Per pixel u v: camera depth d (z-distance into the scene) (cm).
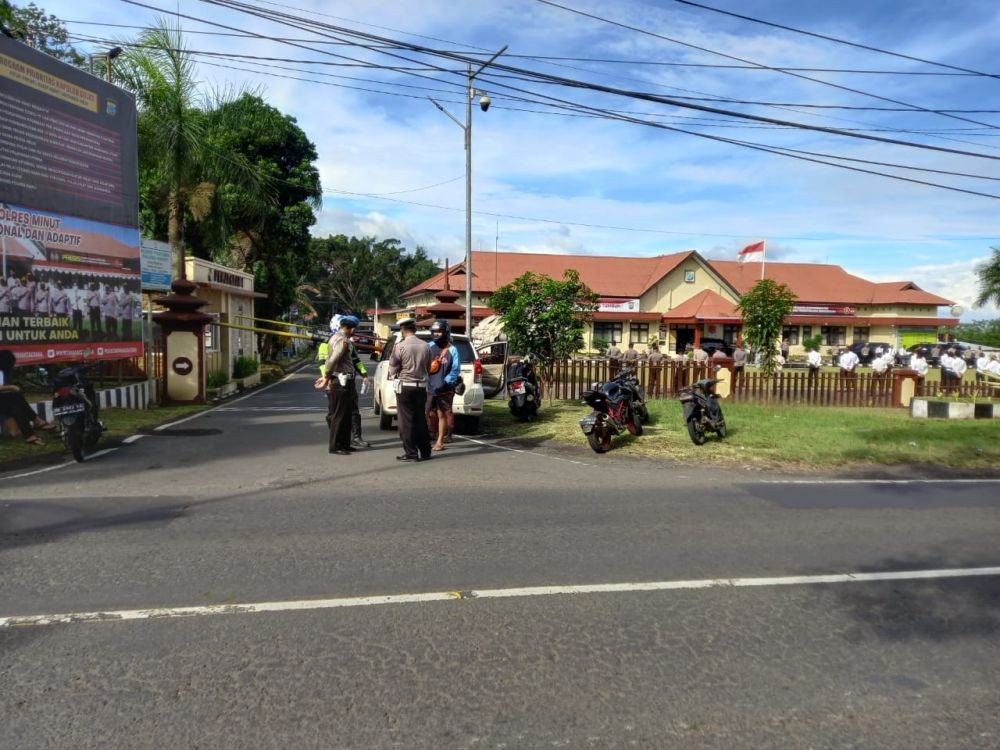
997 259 4131
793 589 490
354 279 8575
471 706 331
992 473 962
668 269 4581
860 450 1066
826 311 4919
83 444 938
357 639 398
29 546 549
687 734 312
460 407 1179
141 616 422
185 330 1723
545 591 475
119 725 310
